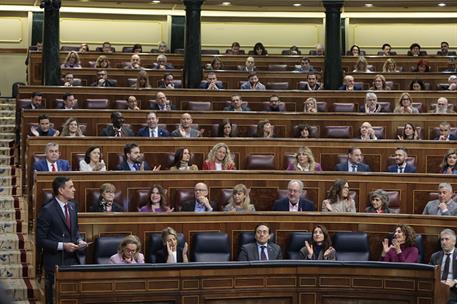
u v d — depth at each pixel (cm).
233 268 888
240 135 1684
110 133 1553
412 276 900
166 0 2611
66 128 1486
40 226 1017
